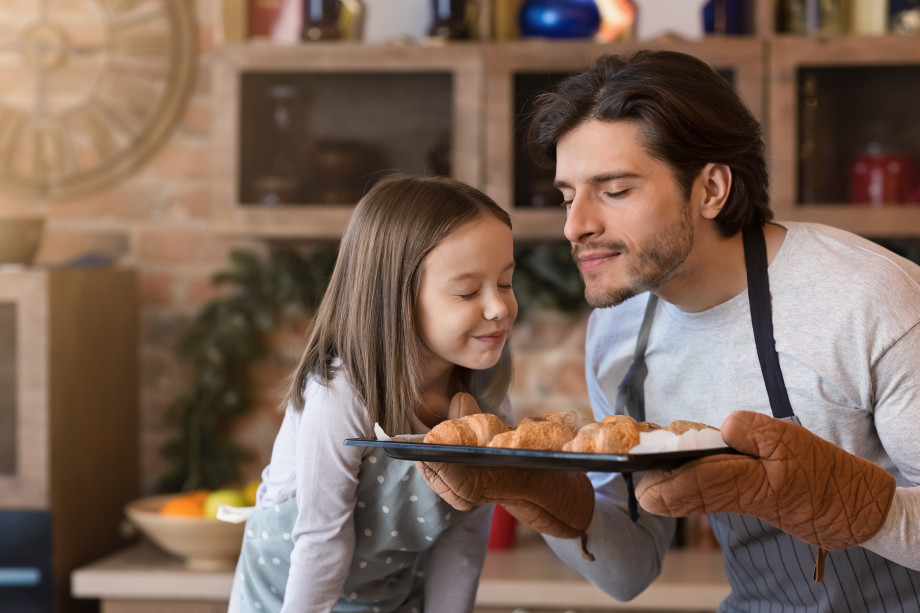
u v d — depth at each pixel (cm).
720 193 99
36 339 186
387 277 100
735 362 105
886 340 95
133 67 229
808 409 101
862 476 78
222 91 201
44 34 229
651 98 94
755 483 74
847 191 192
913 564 85
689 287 103
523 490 88
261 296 226
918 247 215
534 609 182
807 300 100
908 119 191
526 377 229
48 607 187
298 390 105
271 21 219
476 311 98
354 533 103
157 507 204
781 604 110
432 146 200
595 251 98
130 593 185
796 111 191
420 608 120
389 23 219
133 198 232
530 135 107
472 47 197
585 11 202
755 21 197
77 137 230
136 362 228
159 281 232
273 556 111
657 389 113
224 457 227
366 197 107
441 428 83
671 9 216
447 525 107
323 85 202
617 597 120
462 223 99
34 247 201
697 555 201
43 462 186
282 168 202
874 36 189
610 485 120
